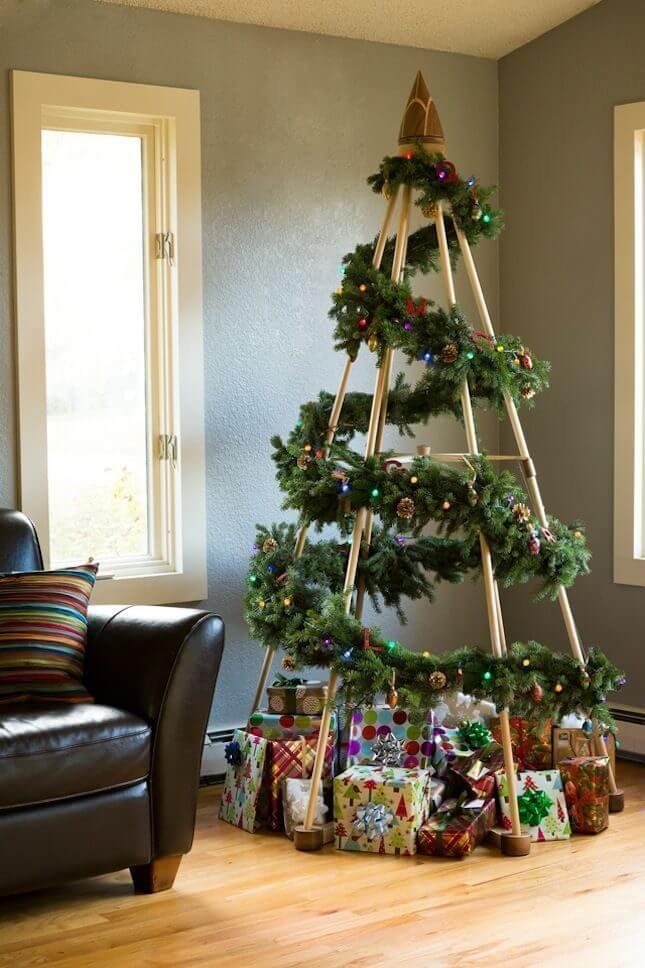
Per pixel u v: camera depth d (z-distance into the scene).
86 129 3.77
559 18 4.24
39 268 3.61
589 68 4.21
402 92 4.31
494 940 2.65
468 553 3.40
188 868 3.16
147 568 3.90
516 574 3.27
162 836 2.94
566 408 4.36
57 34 3.61
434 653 4.48
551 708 3.29
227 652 4.01
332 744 3.55
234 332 3.98
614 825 3.48
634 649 4.16
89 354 3.83
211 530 3.97
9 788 2.66
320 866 3.16
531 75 4.41
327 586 3.56
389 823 3.26
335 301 3.36
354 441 4.24
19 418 3.59
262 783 3.50
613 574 4.22
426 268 3.64
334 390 4.21
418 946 2.63
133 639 3.06
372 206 4.26
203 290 3.92
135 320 3.91
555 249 4.36
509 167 4.52
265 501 4.07
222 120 3.92
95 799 2.82
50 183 3.74
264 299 4.04
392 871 3.12
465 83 4.46
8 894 2.70
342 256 4.20
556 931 2.70
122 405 3.89
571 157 4.29
